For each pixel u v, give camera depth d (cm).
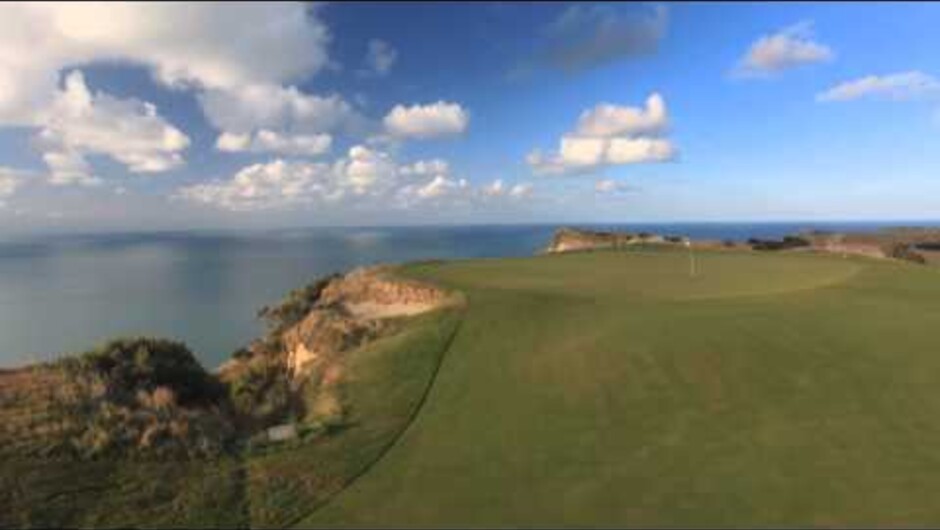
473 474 1401
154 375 1930
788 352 2052
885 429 1593
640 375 1916
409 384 1922
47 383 1789
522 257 4544
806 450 1492
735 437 1559
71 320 6231
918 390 1806
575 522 1211
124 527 1195
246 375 2289
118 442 1483
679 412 1697
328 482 1370
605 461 1449
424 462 1459
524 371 1980
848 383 1850
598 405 1745
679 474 1388
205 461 1457
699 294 2908
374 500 1298
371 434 1603
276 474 1405
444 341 2267
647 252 4862
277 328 3297
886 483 1346
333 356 2322
